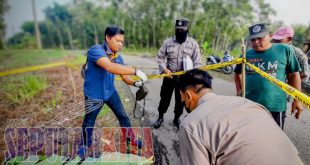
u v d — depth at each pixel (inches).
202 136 45.8
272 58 87.9
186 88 56.2
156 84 244.2
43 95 204.4
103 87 97.1
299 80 89.7
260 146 44.2
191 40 122.7
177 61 123.9
